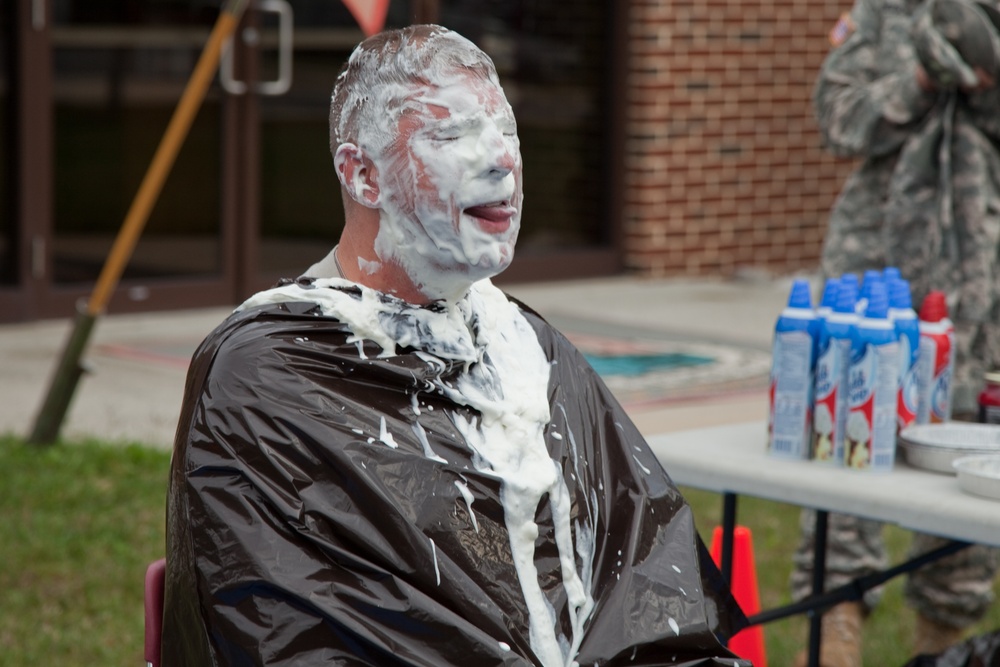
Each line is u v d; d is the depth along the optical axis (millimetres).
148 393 9148
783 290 13898
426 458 2699
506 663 2592
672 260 14164
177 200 11734
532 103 13523
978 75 4789
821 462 3992
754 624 4246
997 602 6285
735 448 4199
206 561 2564
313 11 12125
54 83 11023
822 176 14891
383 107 2766
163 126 11562
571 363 3146
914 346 4051
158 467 7566
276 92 11945
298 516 2566
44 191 11023
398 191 2770
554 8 13508
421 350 2791
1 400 8852
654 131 13875
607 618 2861
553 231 13852
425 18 12695
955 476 3887
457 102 2750
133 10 11305
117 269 7824
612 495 3049
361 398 2709
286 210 12266
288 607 2527
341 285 2795
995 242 4949
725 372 10102
